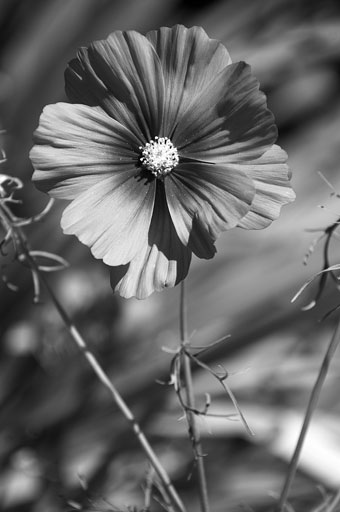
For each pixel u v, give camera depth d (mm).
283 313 840
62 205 895
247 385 833
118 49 465
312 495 750
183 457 802
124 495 734
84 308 869
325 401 858
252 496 777
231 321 873
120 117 471
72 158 464
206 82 472
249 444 823
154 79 469
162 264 466
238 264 946
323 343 920
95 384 831
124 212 467
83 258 895
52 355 856
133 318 880
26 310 872
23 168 923
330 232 505
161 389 807
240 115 467
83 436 801
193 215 466
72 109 463
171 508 519
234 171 462
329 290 823
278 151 470
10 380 861
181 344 487
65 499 578
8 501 745
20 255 500
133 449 776
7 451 798
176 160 472
